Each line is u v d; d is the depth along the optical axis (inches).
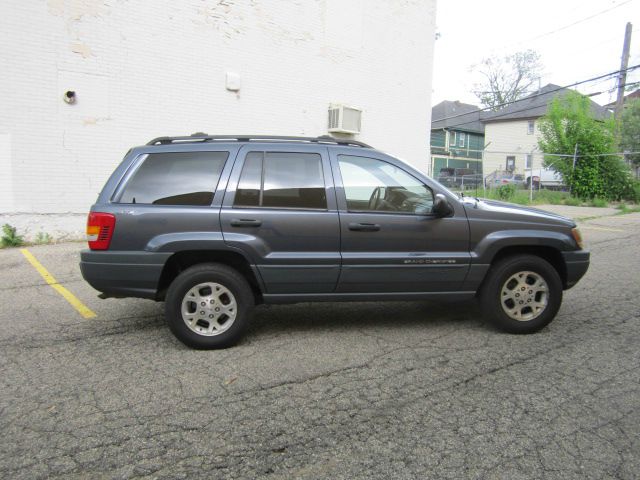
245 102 434.9
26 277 272.8
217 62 416.5
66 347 171.8
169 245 163.5
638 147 1531.7
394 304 224.7
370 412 126.4
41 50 343.9
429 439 114.2
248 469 103.4
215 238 164.7
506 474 101.3
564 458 106.5
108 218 164.2
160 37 388.2
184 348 170.7
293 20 455.5
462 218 177.3
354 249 172.1
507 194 826.8
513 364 156.2
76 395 135.9
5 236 345.7
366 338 180.1
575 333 185.0
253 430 118.2
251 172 171.9
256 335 183.8
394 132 542.0
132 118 381.7
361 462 105.7
